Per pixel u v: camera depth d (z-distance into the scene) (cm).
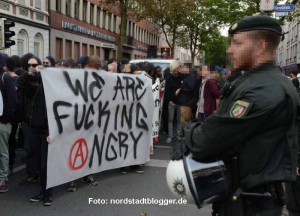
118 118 577
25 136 533
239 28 188
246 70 191
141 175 606
